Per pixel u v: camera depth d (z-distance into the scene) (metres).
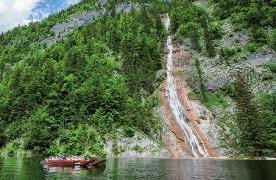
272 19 150.75
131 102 113.75
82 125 105.75
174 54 155.50
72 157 76.31
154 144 100.44
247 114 98.62
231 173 55.06
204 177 50.44
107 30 186.75
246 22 155.75
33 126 110.12
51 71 138.50
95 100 112.44
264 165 68.75
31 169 65.12
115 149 97.38
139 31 175.00
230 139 102.75
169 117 114.62
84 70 136.75
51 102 118.00
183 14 184.75
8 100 130.62
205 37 154.50
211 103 121.69
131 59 143.38
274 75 123.31
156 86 133.00
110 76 132.62
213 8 192.38
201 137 105.31
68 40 187.00
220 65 137.38
